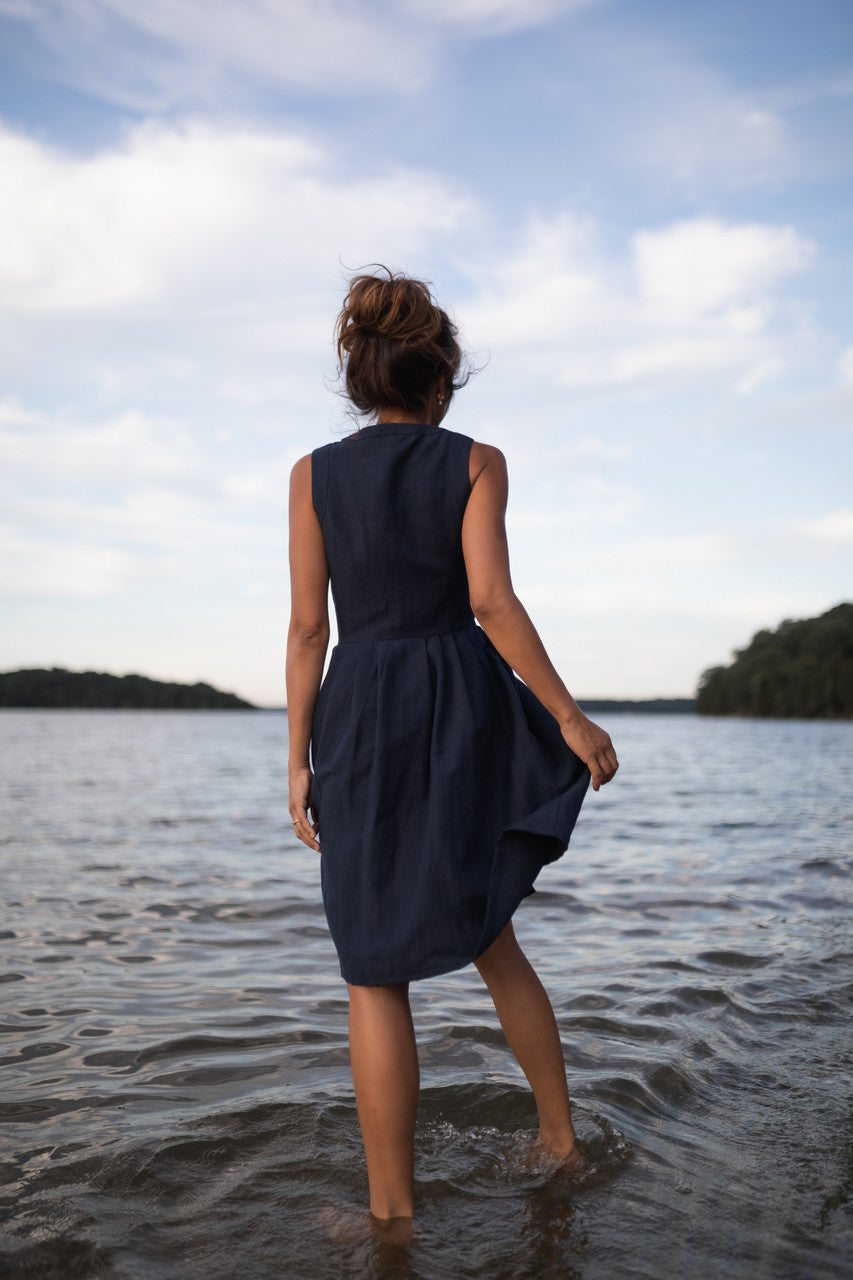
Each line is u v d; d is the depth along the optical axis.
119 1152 1.70
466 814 1.46
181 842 6.32
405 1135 1.48
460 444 1.56
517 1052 1.70
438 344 1.62
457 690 1.52
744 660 129.38
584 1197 1.56
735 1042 2.34
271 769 16.05
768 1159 1.70
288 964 3.21
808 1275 1.32
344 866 1.48
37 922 3.80
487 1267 1.34
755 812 8.40
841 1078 2.11
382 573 1.54
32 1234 1.43
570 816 1.47
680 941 3.47
